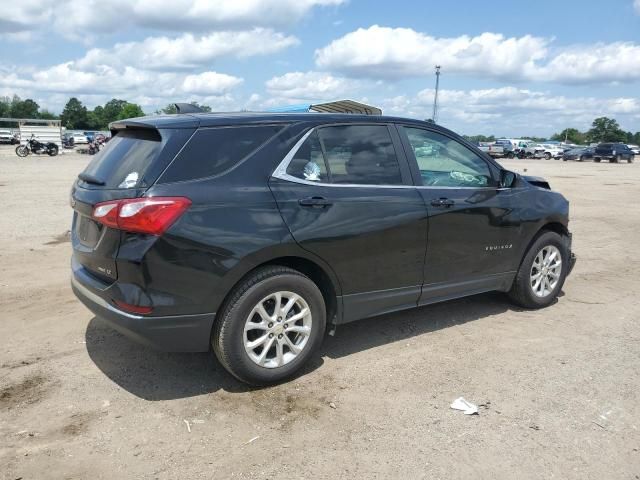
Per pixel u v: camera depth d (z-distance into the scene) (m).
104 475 2.89
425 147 4.65
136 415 3.48
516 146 57.25
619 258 7.99
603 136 129.38
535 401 3.70
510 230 5.08
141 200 3.31
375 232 4.12
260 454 3.09
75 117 138.12
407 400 3.70
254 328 3.71
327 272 3.96
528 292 5.39
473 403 3.66
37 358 4.27
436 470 2.96
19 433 3.25
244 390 3.82
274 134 3.86
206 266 3.44
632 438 3.28
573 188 19.59
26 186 15.84
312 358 4.36
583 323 5.19
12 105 136.62
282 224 3.68
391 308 4.45
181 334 3.48
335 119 4.16
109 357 4.30
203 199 3.44
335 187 4.00
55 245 8.02
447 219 4.56
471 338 4.79
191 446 3.15
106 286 3.50
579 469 2.98
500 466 3.00
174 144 3.50
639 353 4.50
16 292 5.82
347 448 3.15
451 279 4.74
